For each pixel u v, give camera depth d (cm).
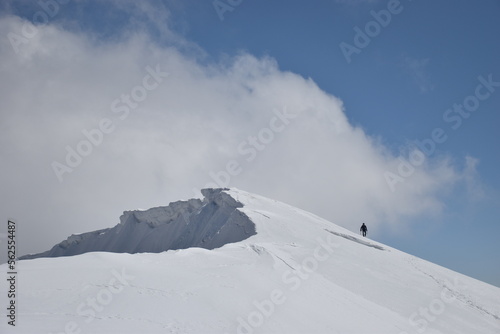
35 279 2269
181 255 3284
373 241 5266
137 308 1947
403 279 3688
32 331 1555
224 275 2750
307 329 2044
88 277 2345
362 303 2731
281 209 6425
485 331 2814
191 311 2000
